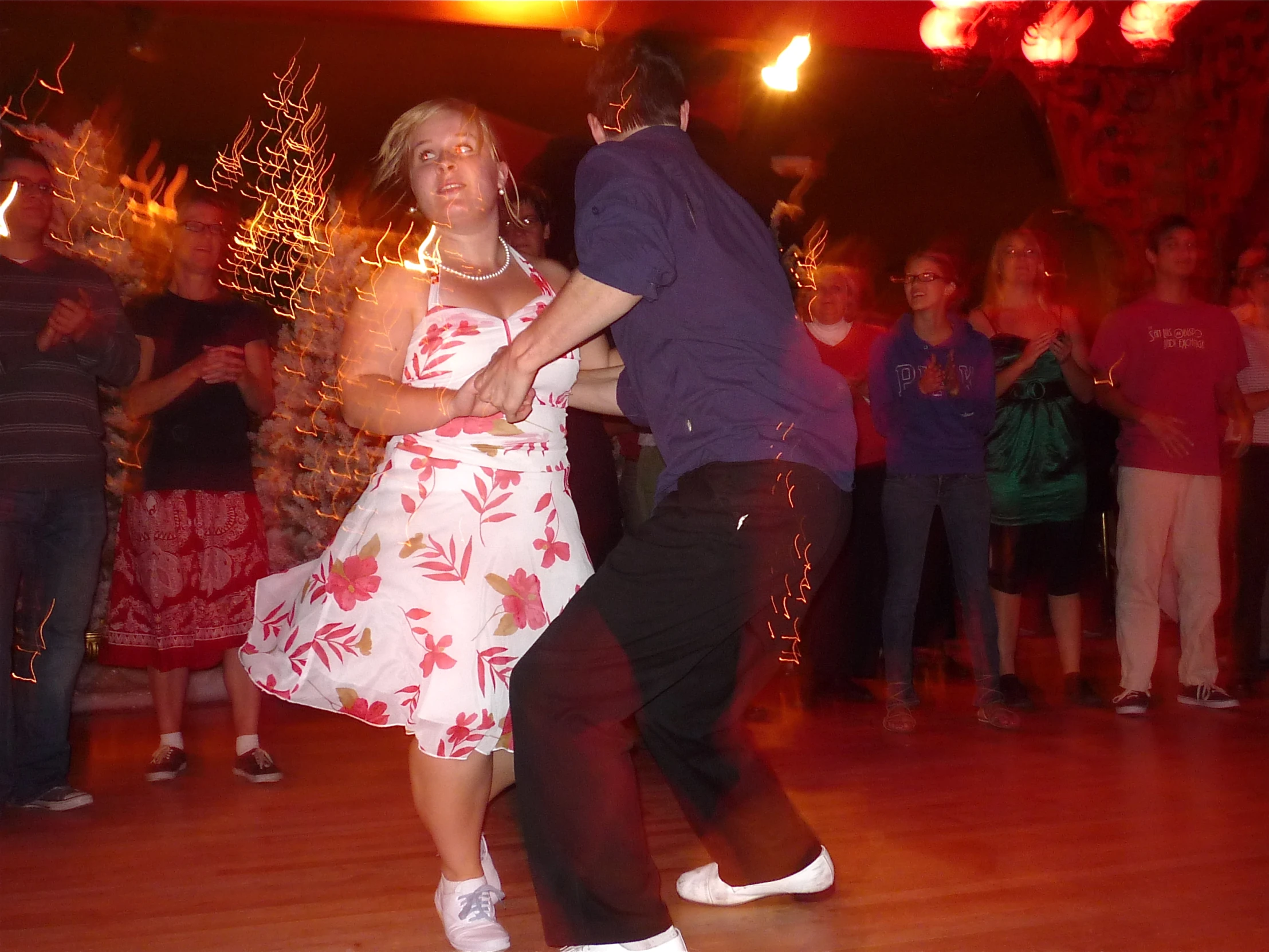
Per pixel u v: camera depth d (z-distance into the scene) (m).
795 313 2.06
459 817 2.12
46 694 3.10
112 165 4.58
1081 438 4.37
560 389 2.24
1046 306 4.41
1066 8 5.83
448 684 2.06
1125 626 4.20
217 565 3.43
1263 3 5.58
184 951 2.11
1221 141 5.82
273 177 4.80
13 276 3.10
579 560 2.26
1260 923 2.20
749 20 5.61
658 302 1.93
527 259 2.40
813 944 2.12
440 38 5.75
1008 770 3.38
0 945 2.14
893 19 5.78
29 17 5.08
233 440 3.52
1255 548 4.40
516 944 2.14
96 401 3.29
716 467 1.91
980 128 7.02
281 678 2.11
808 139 5.51
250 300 3.80
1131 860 2.56
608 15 5.57
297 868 2.57
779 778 3.27
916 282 4.05
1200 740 3.76
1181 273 4.30
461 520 2.13
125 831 2.88
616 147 1.92
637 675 1.89
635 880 1.87
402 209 4.56
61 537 3.16
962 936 2.14
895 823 2.84
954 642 5.32
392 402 2.08
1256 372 4.48
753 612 1.94
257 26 5.55
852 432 2.05
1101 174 5.98
